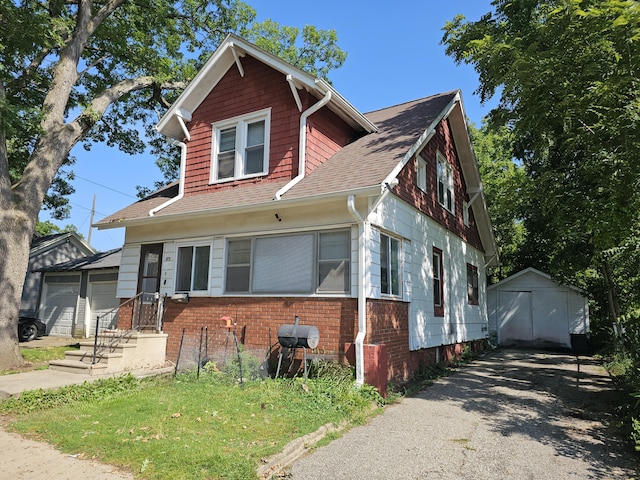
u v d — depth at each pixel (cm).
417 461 470
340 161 991
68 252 2377
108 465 428
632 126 714
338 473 432
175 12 1725
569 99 769
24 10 1121
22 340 1706
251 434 509
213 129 1157
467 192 1566
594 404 739
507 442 539
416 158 1096
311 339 766
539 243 1884
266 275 906
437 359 1146
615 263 1210
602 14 707
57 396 683
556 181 871
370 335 783
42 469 422
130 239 1154
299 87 1001
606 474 444
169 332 1027
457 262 1391
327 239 848
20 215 1059
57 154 1168
